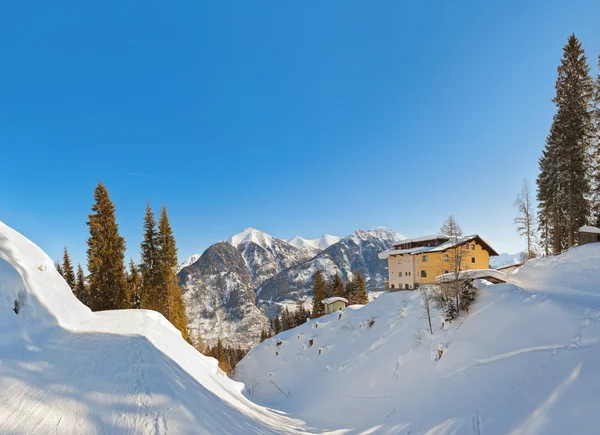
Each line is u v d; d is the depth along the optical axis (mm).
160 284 30656
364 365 22547
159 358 10898
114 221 27578
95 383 7664
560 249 35062
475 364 14797
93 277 26328
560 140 32344
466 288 21109
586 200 31250
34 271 13867
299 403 22391
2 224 15016
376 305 34094
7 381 7047
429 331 20484
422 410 13898
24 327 9977
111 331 13023
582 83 31547
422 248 38344
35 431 5574
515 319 15945
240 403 15117
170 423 6492
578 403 8695
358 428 15125
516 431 9094
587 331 12117
